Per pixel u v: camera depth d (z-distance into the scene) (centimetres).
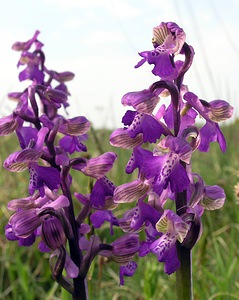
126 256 14
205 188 13
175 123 13
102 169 14
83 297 13
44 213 13
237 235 26
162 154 13
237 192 19
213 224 28
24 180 31
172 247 12
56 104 14
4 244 26
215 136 13
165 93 13
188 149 12
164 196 13
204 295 20
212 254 24
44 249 14
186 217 12
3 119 14
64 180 14
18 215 13
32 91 14
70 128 14
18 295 24
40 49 18
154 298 21
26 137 14
